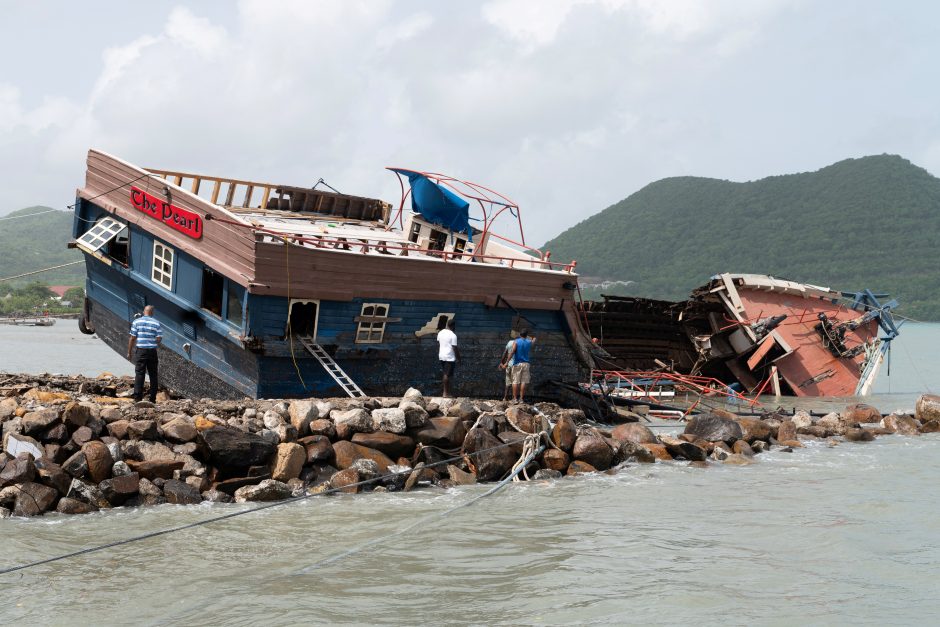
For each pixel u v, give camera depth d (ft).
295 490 45.24
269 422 47.80
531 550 36.45
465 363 71.61
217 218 58.65
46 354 198.08
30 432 41.65
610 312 131.54
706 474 55.93
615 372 102.01
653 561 35.01
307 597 29.84
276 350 58.34
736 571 33.76
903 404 125.49
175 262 62.28
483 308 71.77
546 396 78.84
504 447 52.65
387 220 86.28
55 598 29.32
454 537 38.32
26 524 37.78
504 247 86.53
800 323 144.25
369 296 63.00
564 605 29.45
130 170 64.64
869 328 151.84
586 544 37.58
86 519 39.09
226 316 59.11
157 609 28.48
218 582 31.35
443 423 52.70
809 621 28.22
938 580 32.89
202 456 44.88
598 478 53.67
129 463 42.55
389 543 37.09
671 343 145.28
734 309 140.67
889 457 64.59
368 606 29.04
